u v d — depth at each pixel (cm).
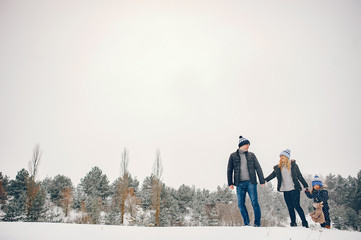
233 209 2881
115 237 351
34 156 2528
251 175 531
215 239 346
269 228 436
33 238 343
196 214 2928
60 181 3098
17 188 2825
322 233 404
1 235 360
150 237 353
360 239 373
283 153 567
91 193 3072
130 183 2873
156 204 2445
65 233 376
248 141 568
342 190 3056
